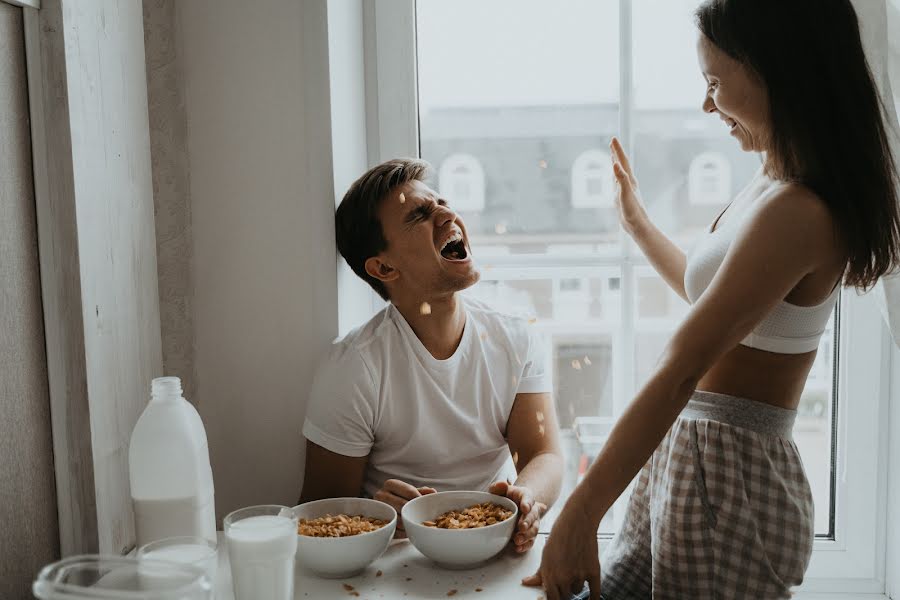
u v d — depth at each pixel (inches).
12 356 31.9
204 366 48.4
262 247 47.3
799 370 39.8
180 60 46.4
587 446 56.6
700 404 40.3
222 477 48.9
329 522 38.0
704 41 39.0
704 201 54.8
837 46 35.8
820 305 38.4
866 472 53.0
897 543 52.1
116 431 37.2
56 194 33.5
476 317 48.3
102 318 35.9
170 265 47.2
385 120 53.9
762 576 38.3
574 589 36.2
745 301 34.7
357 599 34.4
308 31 45.4
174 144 46.6
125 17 38.7
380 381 44.8
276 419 48.3
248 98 46.5
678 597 39.7
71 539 34.8
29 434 33.0
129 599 24.6
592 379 56.1
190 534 34.6
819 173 35.6
